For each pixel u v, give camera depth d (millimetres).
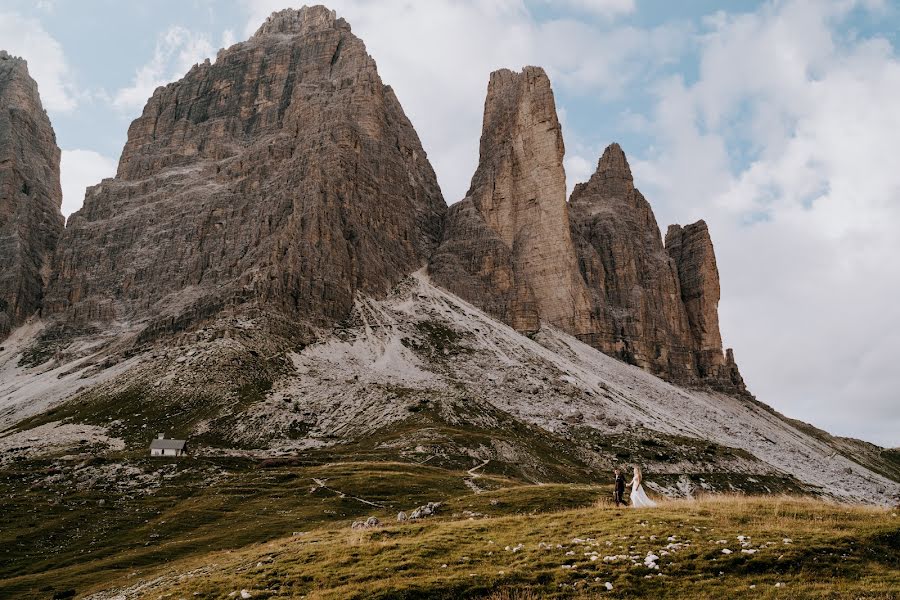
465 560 39125
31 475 125000
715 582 33188
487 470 144625
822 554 35500
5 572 73625
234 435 169875
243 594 37438
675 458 196750
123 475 126000
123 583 59031
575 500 73938
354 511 95688
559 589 33812
